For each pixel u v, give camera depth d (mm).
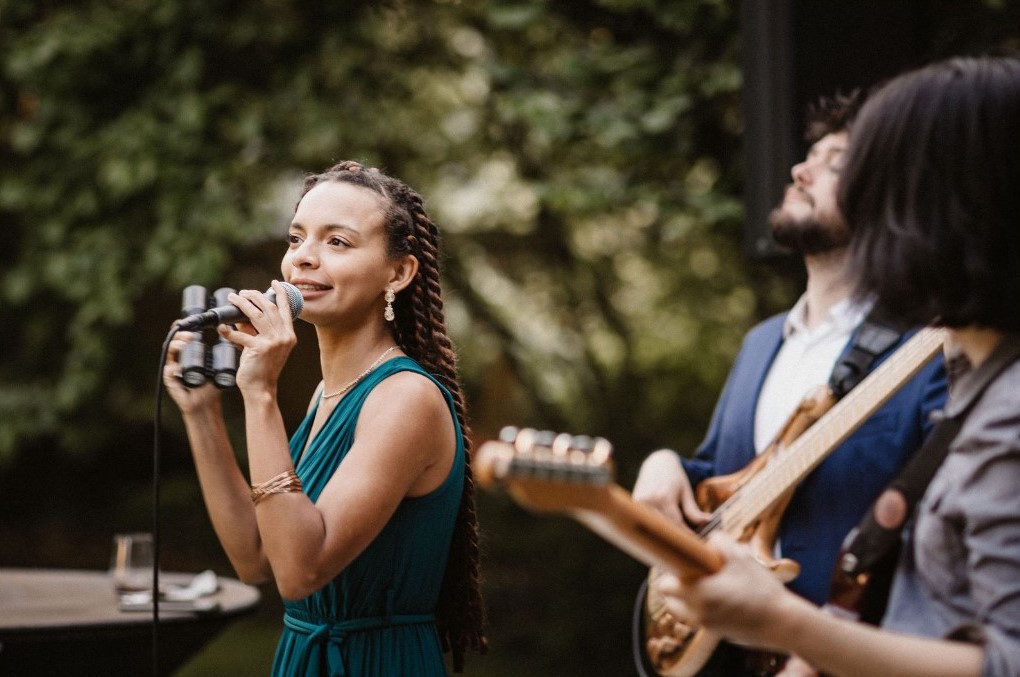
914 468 1525
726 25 4648
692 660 2201
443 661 2127
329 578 1881
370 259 2094
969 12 4102
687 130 4832
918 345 2041
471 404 8992
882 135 1290
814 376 2428
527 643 6758
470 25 6273
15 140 5824
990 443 1222
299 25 5695
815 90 3480
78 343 6074
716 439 2637
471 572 2266
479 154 7102
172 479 9594
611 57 4898
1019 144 1230
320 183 2162
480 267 7988
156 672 2100
